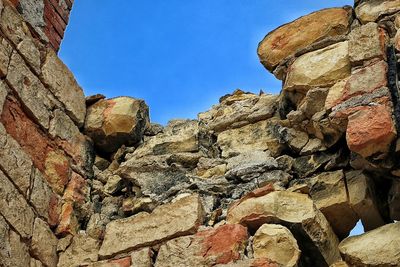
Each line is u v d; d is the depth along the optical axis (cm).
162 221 214
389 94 199
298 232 199
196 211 210
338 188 207
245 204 205
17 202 207
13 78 220
